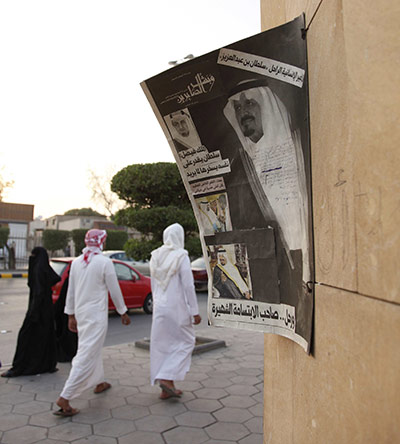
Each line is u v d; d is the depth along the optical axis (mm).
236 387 4359
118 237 28156
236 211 2002
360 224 1097
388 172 945
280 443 1993
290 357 1874
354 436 1124
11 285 15383
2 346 6492
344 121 1196
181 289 4277
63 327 5477
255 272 1955
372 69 1010
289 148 1645
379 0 974
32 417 3596
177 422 3477
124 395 4156
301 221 1616
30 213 40062
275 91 1661
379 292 993
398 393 899
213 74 1828
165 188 8734
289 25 1583
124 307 4211
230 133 1900
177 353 4113
